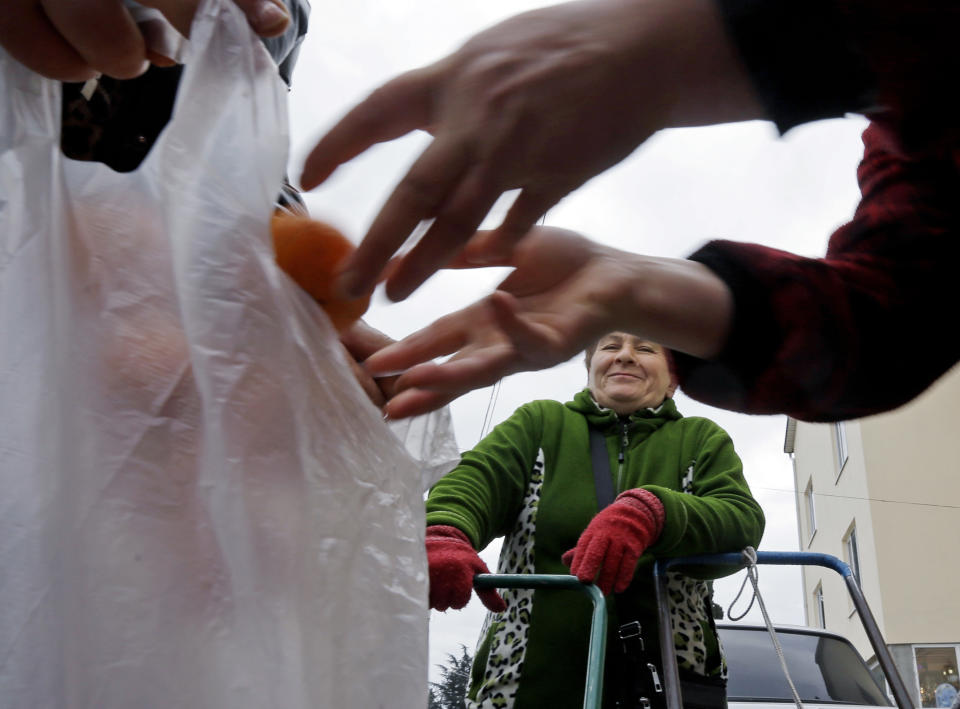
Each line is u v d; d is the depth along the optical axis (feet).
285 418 2.10
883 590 34.76
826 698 12.16
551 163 1.61
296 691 1.98
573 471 6.64
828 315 2.81
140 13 2.33
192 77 2.14
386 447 2.34
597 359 7.31
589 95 1.59
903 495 35.83
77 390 2.05
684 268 2.77
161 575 1.98
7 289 2.06
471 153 1.60
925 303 2.96
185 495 2.05
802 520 56.24
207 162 2.12
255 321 2.09
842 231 3.34
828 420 3.08
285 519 2.06
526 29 1.63
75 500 1.98
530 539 6.35
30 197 2.12
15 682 1.85
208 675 1.93
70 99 2.79
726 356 2.81
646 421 6.97
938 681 33.14
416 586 2.31
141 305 2.15
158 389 2.10
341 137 1.82
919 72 1.75
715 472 6.72
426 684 2.26
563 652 5.97
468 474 6.29
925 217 3.08
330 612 2.09
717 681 6.14
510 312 2.12
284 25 2.23
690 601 6.26
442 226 1.64
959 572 34.14
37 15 2.10
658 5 1.64
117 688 1.89
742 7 1.64
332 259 2.15
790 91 1.73
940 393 36.68
